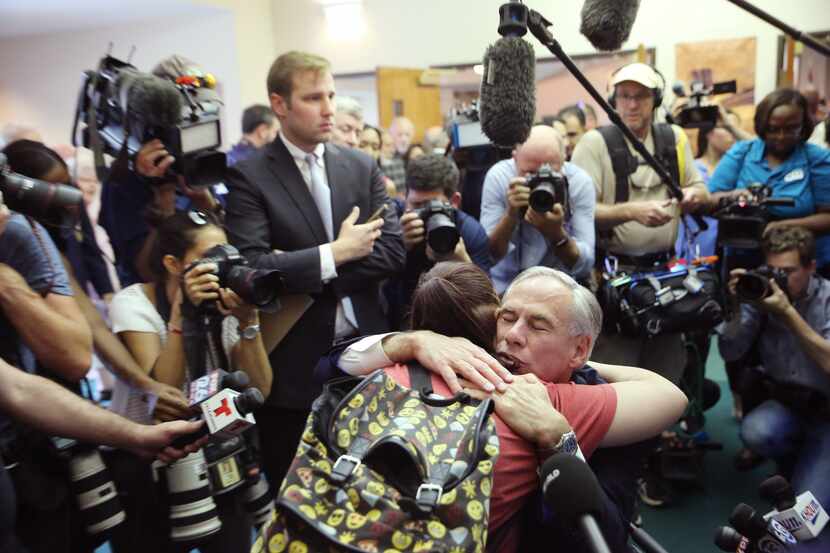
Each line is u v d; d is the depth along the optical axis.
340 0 6.89
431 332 1.53
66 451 1.83
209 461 1.97
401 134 6.29
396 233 2.48
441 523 1.15
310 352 2.31
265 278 1.94
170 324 2.06
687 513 3.06
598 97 2.31
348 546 1.12
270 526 1.20
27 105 7.25
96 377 4.40
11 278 1.74
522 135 1.81
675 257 3.24
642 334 2.76
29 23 6.59
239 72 6.55
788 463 2.98
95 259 3.46
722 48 6.28
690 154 3.28
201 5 6.14
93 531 1.88
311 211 2.37
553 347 1.48
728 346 3.13
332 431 1.25
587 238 2.84
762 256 3.36
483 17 6.75
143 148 2.22
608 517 1.38
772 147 3.51
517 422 1.34
